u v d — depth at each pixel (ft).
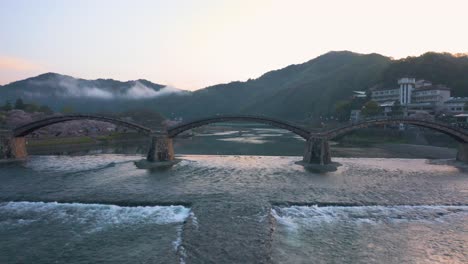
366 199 131.64
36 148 325.21
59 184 155.94
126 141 427.74
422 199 132.77
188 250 81.35
